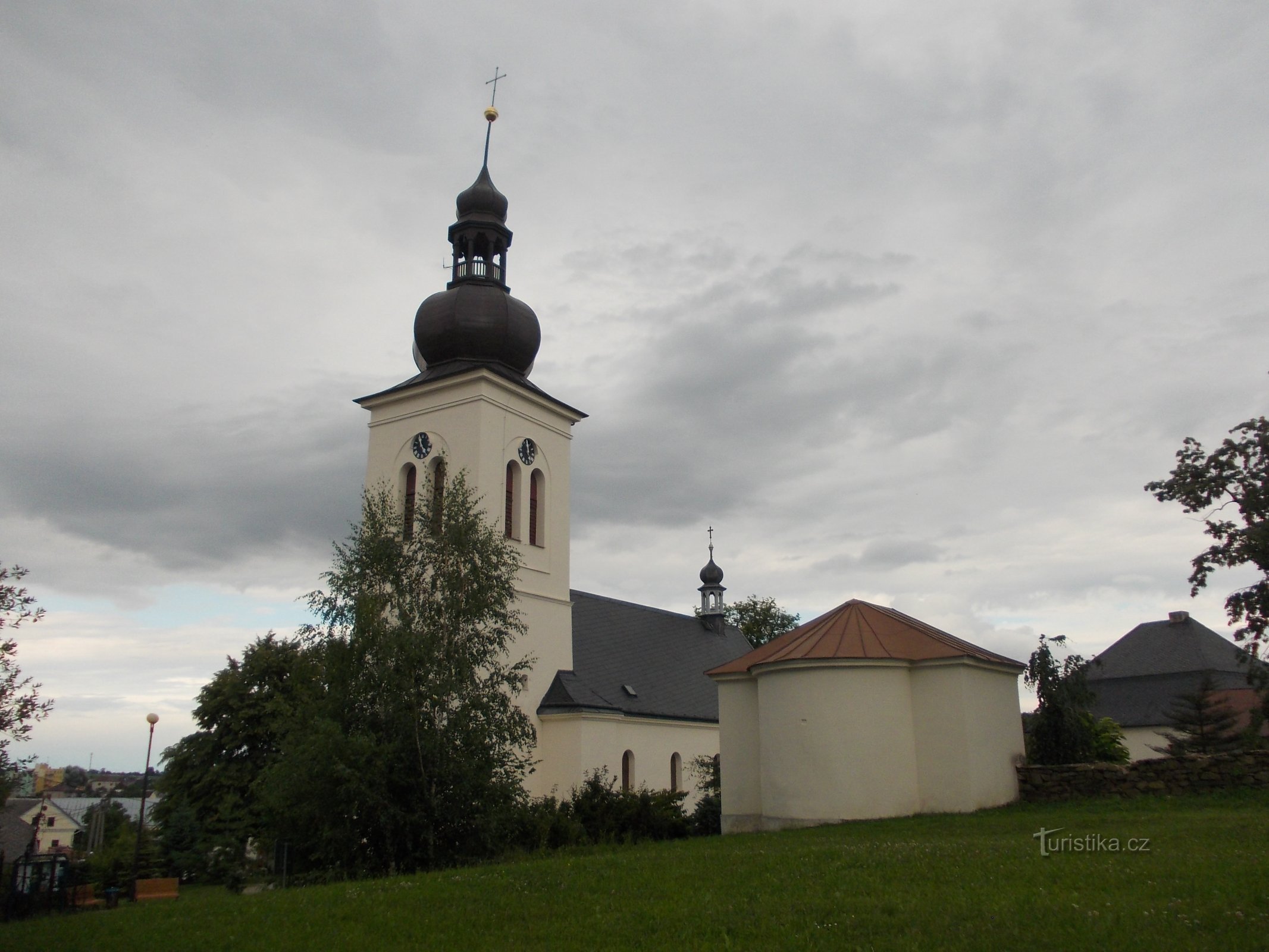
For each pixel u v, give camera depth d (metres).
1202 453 32.94
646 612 60.50
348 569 32.06
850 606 38.25
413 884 19.75
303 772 27.84
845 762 33.19
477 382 45.03
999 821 28.45
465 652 31.09
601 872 19.45
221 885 49.97
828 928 13.45
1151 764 32.12
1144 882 14.95
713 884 17.28
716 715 54.50
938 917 13.51
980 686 34.56
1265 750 30.58
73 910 23.23
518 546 45.41
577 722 43.34
